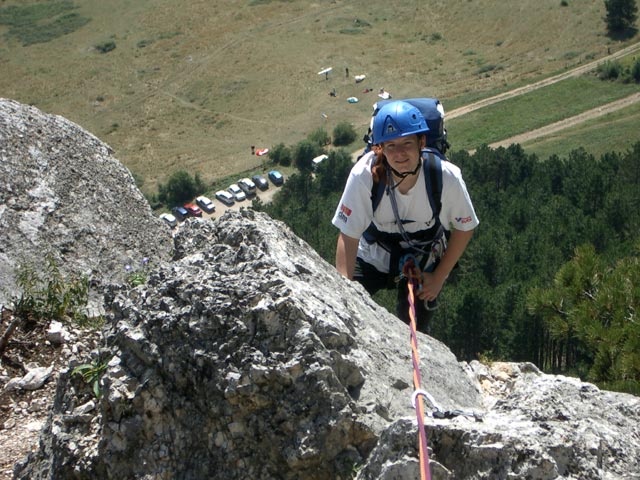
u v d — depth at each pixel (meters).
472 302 34.19
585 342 10.55
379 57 119.00
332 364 3.39
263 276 3.68
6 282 6.59
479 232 51.16
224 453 3.35
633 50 108.81
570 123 92.69
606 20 115.19
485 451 2.88
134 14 135.88
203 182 95.56
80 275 6.95
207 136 107.12
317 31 127.12
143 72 121.94
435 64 116.25
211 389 3.39
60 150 7.88
